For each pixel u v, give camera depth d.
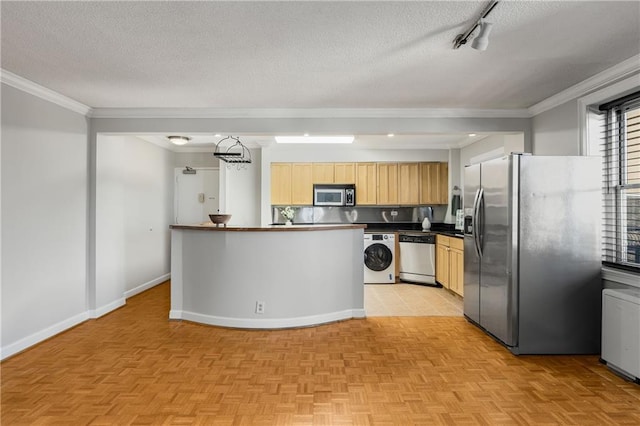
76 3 1.92
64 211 3.61
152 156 5.70
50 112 3.42
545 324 3.02
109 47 2.46
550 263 3.03
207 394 2.36
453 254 4.94
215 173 6.51
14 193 3.03
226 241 3.68
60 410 2.16
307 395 2.35
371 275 5.86
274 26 2.18
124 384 2.49
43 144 3.33
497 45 2.46
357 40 2.37
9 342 2.98
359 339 3.36
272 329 3.63
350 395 2.35
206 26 2.18
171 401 2.27
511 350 3.06
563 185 3.04
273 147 6.34
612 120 3.16
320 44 2.43
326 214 6.70
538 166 3.03
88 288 3.99
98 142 4.03
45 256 3.36
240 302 3.66
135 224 5.18
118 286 4.46
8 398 2.29
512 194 3.01
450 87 3.30
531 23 2.17
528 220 3.02
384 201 6.36
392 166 6.38
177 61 2.70
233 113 4.00
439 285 5.61
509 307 3.04
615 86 2.89
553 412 2.16
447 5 1.96
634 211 2.99
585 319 3.04
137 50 2.51
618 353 2.64
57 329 3.49
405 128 4.03
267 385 2.48
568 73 2.97
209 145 6.16
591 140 3.20
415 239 5.77
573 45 2.47
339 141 5.84
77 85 3.21
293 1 1.92
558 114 3.57
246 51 2.53
